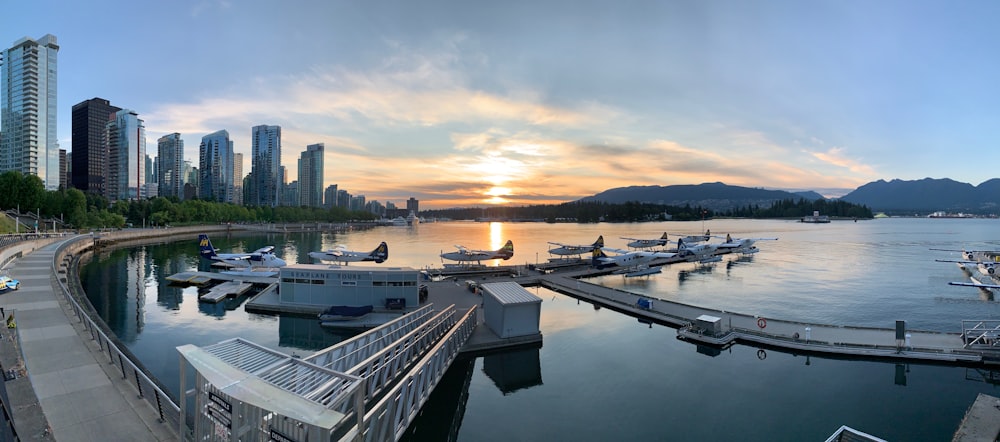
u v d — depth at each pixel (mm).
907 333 48531
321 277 61625
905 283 90188
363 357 30172
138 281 85688
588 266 108312
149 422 22703
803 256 137875
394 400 22594
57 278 61500
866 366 42688
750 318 55469
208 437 17594
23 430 21094
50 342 34156
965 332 45375
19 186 152125
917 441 30328
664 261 116938
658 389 38312
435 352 31391
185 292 75625
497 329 49375
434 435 31125
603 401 36312
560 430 31953
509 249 111062
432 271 93250
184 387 19297
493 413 34438
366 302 61188
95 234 146375
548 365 43906
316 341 50750
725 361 44375
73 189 173250
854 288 84875
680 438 30750
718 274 102688
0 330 35500
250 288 77625
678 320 55594
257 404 14773
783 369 42250
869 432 31484
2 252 74625
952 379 39719
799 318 63094
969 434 25812
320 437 14258
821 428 31953
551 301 72562
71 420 22703
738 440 30500
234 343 21922
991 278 93312
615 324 57719
